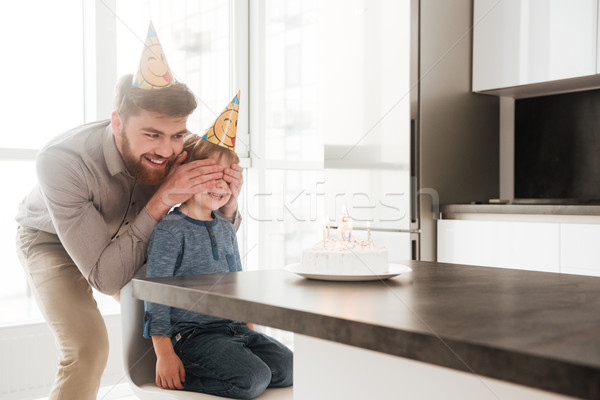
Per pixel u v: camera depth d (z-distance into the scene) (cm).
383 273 108
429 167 262
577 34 236
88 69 264
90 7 262
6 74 245
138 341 149
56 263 174
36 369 239
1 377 231
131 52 273
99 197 177
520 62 257
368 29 271
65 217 165
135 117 180
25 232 184
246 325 159
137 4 276
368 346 69
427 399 78
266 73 328
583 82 251
